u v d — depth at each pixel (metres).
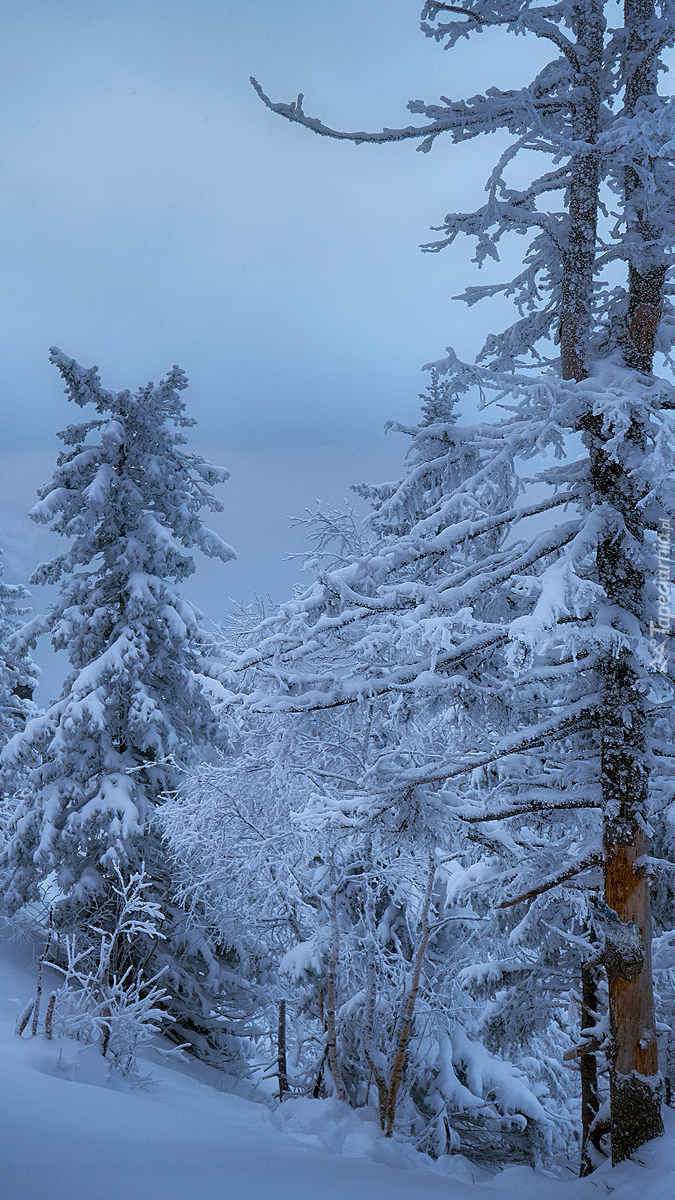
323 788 13.63
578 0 9.81
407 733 10.17
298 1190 6.55
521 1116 15.31
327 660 10.99
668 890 12.45
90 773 19.41
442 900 15.70
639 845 8.85
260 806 15.14
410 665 9.52
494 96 9.94
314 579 9.67
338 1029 14.21
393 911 15.76
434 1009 14.75
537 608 7.55
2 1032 10.48
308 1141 10.72
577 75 9.84
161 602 19.61
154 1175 5.99
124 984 18.03
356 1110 12.55
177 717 19.53
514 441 8.66
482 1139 15.80
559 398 8.47
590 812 9.78
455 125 10.09
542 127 8.98
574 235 9.74
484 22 9.96
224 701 9.86
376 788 9.51
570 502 9.97
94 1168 5.87
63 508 19.75
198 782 16.11
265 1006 19.44
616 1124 8.67
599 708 9.05
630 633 8.51
